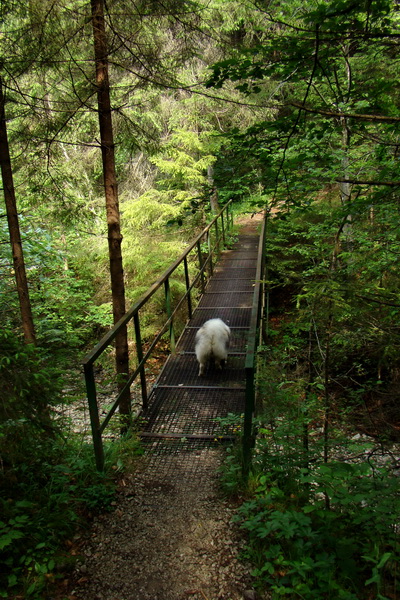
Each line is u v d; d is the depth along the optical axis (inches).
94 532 115.1
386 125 130.3
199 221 412.5
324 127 125.4
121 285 203.2
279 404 135.6
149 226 414.9
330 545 98.6
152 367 363.6
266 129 120.2
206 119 465.4
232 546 108.0
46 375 123.8
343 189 247.1
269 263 401.1
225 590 96.0
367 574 95.0
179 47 199.8
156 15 180.7
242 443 136.4
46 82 205.6
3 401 107.3
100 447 135.3
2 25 186.9
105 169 192.7
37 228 350.0
